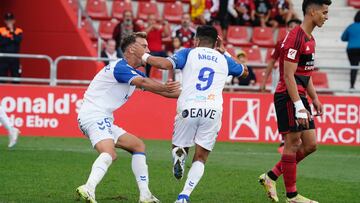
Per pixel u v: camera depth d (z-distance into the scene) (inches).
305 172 1278.3
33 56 1731.1
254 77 1839.3
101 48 2034.9
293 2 2375.7
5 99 1729.8
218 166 1306.6
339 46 2283.5
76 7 2187.5
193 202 946.1
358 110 1763.0
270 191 964.0
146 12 2290.8
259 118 1753.2
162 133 1754.4
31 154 1374.3
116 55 1967.3
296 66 900.0
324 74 2090.3
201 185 1087.0
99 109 890.1
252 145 1685.5
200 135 882.1
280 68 927.0
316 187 1105.4
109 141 878.4
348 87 2133.4
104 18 2277.3
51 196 957.2
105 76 891.4
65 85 1866.4
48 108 1734.7
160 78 1868.8
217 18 2209.6
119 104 900.6
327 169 1325.0
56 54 2052.2
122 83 891.4
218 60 888.3
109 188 1036.5
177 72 1739.7
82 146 1545.3
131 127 1752.0
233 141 1749.5
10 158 1307.8
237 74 904.9
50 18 2053.4
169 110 1756.9
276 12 2277.3
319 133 1761.8
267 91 1862.7
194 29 2052.2
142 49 883.4
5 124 1455.5
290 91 895.1
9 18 1894.7
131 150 903.7
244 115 1753.2
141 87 873.5
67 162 1282.0
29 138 1668.3
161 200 955.3
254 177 1179.9
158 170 1226.6
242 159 1421.0
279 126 928.3
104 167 862.5
